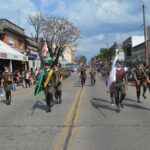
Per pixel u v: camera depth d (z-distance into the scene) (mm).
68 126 11352
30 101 20031
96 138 9484
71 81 45125
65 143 8984
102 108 15727
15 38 52344
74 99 20156
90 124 11617
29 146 8742
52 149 8391
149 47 58531
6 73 18672
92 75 34906
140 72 17875
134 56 77438
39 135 10055
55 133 10289
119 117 12945
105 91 26312
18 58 37031
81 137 9648
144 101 18141
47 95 14750
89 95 22828
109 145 8672
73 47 82688
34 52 67375
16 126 11594
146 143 8781
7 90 18594
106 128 10875
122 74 14398
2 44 39938
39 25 76062
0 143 9164
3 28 46312
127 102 17734
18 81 36469
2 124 12039
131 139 9273
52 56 78125
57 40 80000
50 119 12867
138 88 17672
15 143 9109
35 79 39344
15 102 19750
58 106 16750
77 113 14227
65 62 118125
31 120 12758
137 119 12430
